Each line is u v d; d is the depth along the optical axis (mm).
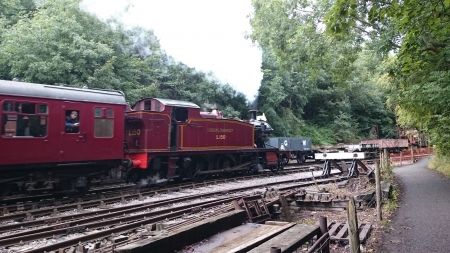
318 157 15781
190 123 15234
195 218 8164
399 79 12078
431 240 6547
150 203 10195
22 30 17500
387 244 6473
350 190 12438
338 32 6168
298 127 35719
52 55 17891
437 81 8484
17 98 9523
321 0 16422
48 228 7344
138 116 13328
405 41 7316
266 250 3740
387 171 14383
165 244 4168
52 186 10508
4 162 9242
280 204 9891
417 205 9727
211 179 17031
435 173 17703
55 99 10336
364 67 42656
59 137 10375
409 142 38906
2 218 8211
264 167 19859
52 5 19891
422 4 6031
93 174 11641
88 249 6188
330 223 8258
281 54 18375
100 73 19109
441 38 7680
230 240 4781
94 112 11297
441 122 13633
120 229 7371
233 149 17156
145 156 13242
